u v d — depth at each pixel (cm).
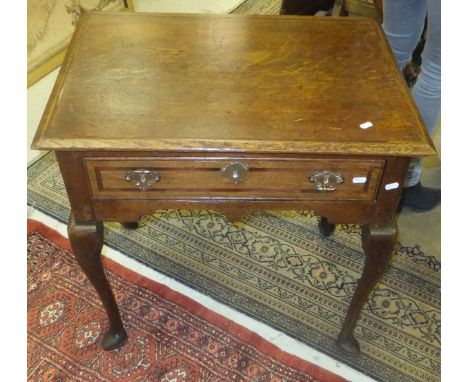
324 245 164
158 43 114
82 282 151
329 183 97
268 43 116
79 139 90
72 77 104
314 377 131
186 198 101
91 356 135
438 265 158
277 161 95
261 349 136
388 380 132
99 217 104
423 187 172
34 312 144
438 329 143
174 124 94
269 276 154
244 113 97
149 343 138
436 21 123
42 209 171
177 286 151
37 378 131
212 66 108
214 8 264
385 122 97
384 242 106
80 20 120
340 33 121
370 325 143
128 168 96
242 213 104
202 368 133
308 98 102
